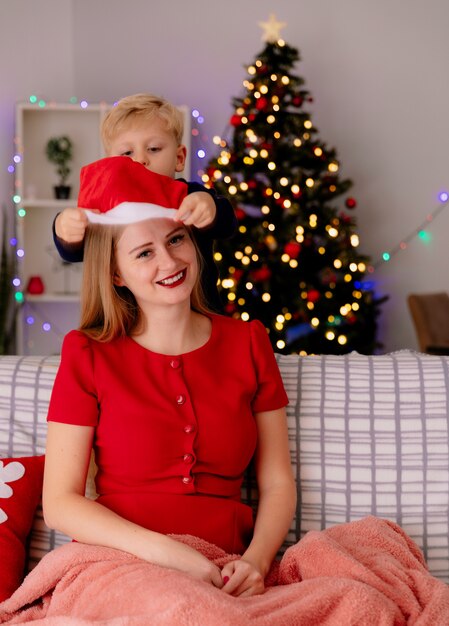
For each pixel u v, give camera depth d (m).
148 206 1.39
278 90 4.21
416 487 1.55
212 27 4.95
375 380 1.61
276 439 1.52
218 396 1.44
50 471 1.39
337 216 4.41
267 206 4.20
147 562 1.24
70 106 4.68
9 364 1.64
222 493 1.42
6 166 4.90
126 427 1.39
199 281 1.59
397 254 5.07
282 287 4.18
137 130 2.00
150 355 1.45
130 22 4.94
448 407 1.58
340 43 4.95
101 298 1.47
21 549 1.45
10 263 4.88
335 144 5.00
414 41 4.95
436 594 1.17
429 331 4.14
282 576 1.30
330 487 1.56
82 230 1.42
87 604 1.17
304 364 1.64
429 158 5.01
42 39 4.91
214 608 1.07
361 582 1.17
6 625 1.23
